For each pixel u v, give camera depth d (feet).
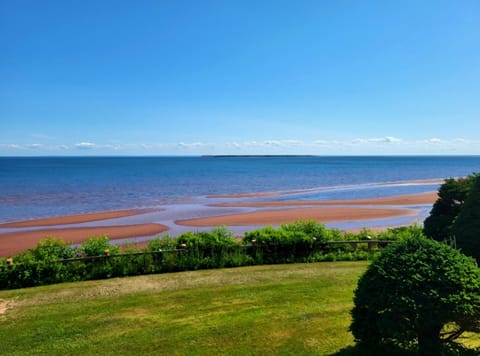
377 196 148.25
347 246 43.21
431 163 596.29
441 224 38.24
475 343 19.81
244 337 21.91
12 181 221.66
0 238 74.38
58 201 133.80
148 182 218.79
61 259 34.63
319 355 19.66
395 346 16.88
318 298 28.35
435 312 15.11
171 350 20.59
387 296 16.12
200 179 245.24
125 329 23.36
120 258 36.29
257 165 505.66
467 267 16.26
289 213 103.96
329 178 257.75
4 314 26.09
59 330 23.30
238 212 106.93
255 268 37.65
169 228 83.66
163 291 30.66
